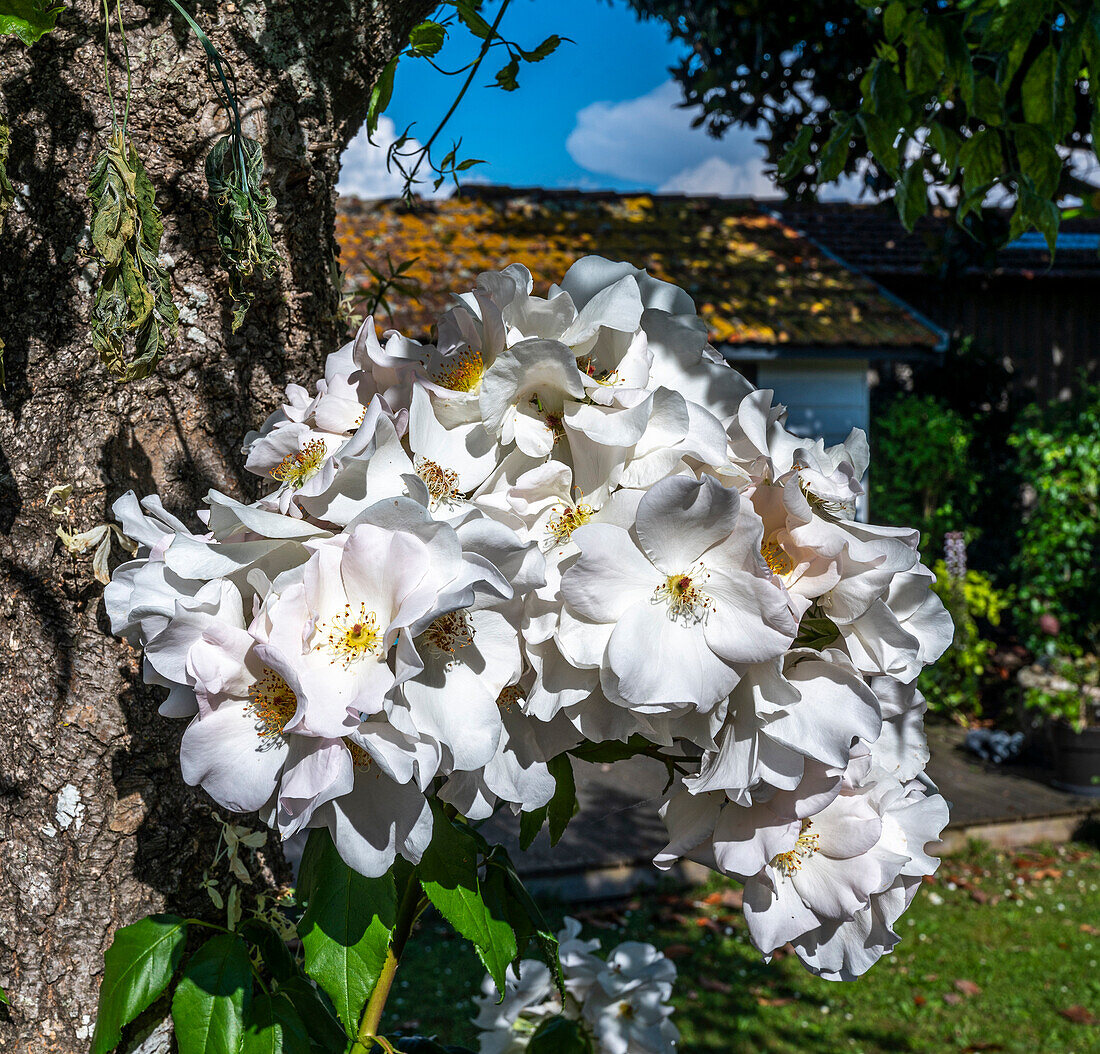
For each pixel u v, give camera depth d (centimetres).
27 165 48
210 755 35
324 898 40
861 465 47
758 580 37
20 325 49
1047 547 332
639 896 202
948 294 436
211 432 53
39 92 48
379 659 35
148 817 51
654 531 37
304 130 54
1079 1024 163
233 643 36
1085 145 171
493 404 39
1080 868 227
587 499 40
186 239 52
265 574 38
